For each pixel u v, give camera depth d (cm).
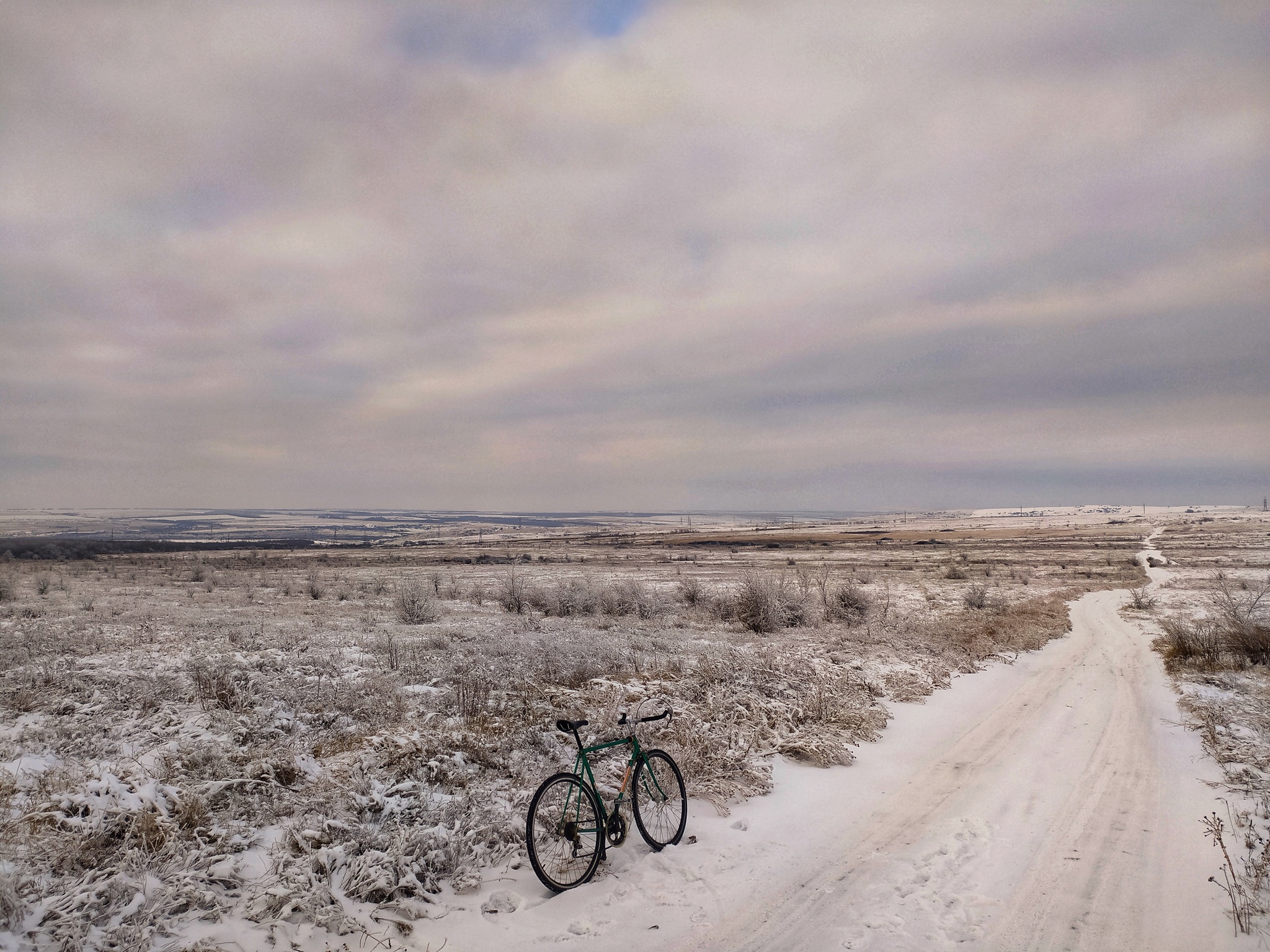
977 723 1011
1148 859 554
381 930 438
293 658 1327
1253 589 3638
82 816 541
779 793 712
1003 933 446
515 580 3041
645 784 592
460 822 573
